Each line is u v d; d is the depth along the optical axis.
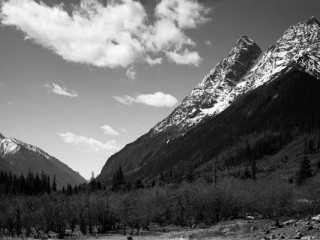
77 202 124.56
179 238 78.94
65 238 105.19
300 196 105.75
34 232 121.50
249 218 108.44
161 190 152.00
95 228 132.12
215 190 126.31
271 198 100.00
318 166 197.88
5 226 119.31
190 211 129.12
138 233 109.31
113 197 140.88
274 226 66.56
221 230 79.19
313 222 61.50
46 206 115.44
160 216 132.50
